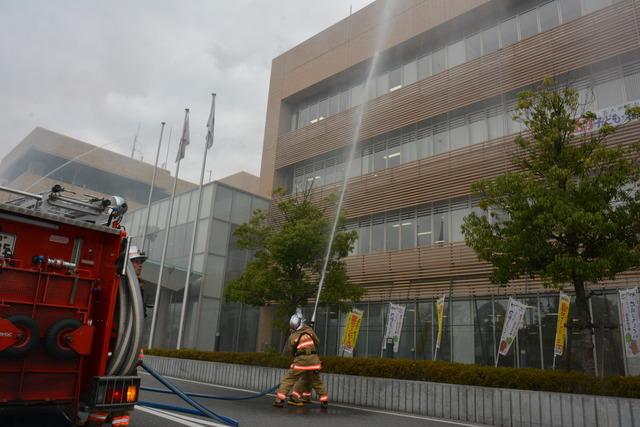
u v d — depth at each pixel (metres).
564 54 16.27
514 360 15.24
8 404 4.13
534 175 10.37
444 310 17.31
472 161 17.75
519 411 7.94
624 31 15.03
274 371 12.02
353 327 16.64
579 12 16.80
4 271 4.26
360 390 10.17
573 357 14.02
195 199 24.45
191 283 22.48
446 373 9.16
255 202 25.23
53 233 4.75
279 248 14.62
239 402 9.43
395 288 18.92
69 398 4.46
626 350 12.54
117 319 4.97
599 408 7.19
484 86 18.31
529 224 9.52
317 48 25.66
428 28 20.50
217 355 14.68
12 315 4.23
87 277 4.85
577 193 9.31
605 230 8.62
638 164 9.94
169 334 22.84
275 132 26.59
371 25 23.06
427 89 20.30
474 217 10.52
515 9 18.67
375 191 20.95
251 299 15.51
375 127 21.95
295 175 25.56
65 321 4.50
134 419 6.71
